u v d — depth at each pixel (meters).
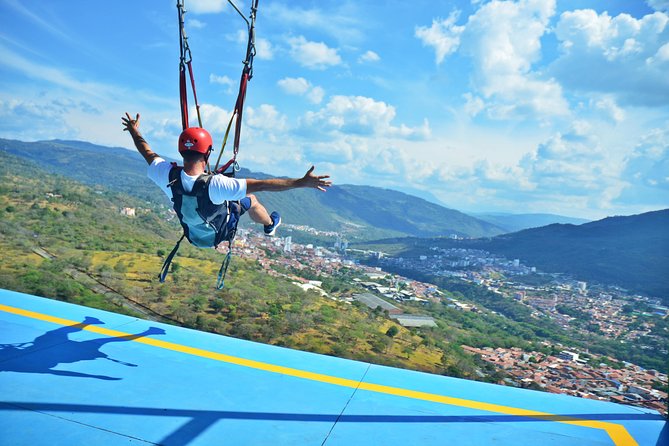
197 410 3.03
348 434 2.86
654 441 3.03
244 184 2.81
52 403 2.98
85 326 4.50
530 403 3.56
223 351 4.17
